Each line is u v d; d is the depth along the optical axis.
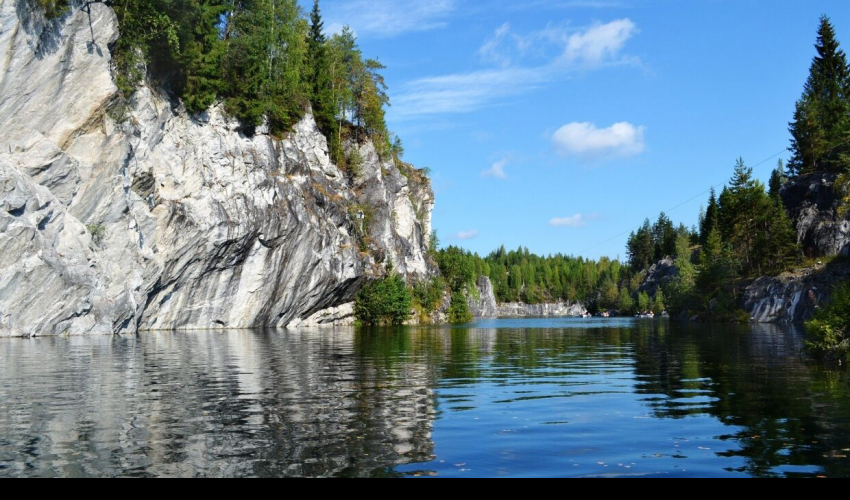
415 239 115.94
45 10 43.31
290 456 9.90
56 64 44.47
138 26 52.28
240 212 62.59
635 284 190.50
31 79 43.31
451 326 87.38
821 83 118.06
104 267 47.59
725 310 95.19
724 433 11.67
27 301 41.25
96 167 47.06
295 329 68.19
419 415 13.43
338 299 84.25
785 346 35.31
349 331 64.50
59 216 44.06
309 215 74.56
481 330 70.12
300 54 87.50
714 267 102.62
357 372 22.16
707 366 24.20
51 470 9.09
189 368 22.89
